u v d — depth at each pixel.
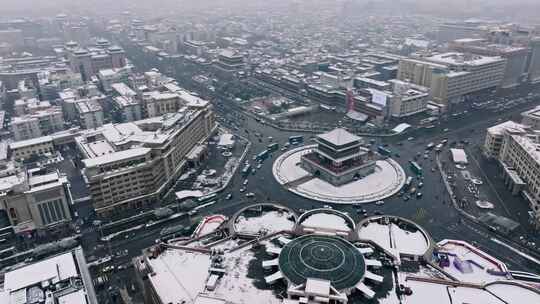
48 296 144.38
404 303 137.38
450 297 140.62
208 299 134.50
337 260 150.50
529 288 145.12
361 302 137.50
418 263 159.38
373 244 166.75
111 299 182.25
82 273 158.88
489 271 160.50
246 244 168.62
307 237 165.88
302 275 143.88
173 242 183.62
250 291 143.75
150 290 156.88
